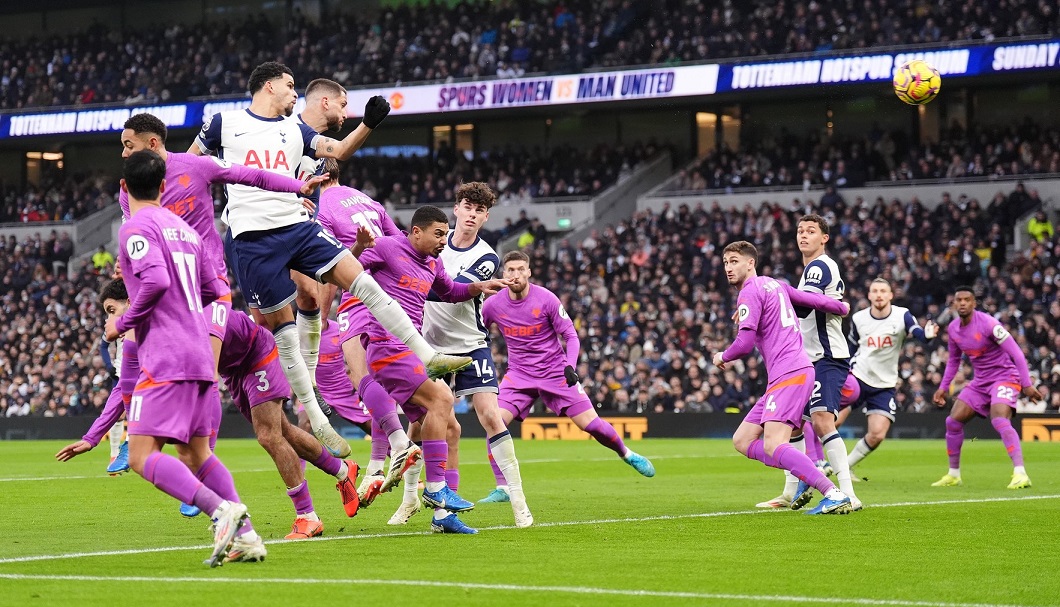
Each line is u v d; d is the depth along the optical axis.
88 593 6.64
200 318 7.73
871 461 20.42
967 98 40.31
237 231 9.38
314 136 9.84
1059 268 32.38
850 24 37.22
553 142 45.62
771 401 11.09
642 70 38.06
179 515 11.59
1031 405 28.19
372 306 9.20
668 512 11.60
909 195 37.16
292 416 31.47
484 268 11.12
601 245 37.78
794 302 11.70
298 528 9.44
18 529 10.28
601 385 31.50
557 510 11.86
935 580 7.24
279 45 49.62
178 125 42.66
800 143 40.56
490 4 44.31
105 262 41.91
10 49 48.88
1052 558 8.20
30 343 38.84
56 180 50.97
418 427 10.59
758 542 9.05
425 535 9.59
